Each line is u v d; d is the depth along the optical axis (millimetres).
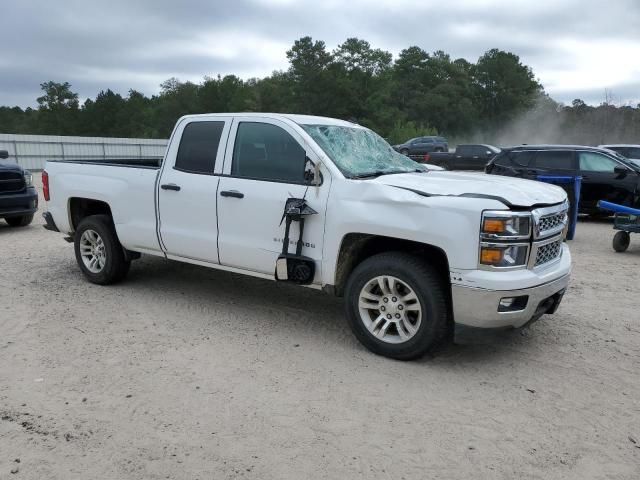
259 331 5082
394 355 4402
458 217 3979
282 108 93812
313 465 3080
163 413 3602
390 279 4320
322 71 90938
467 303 4008
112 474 2982
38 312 5512
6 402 3719
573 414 3672
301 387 3979
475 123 108938
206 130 5410
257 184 4945
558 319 5531
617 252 9117
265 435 3365
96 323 5227
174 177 5508
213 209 5215
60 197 6613
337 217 4477
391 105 103062
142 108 118688
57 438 3307
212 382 4043
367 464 3096
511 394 3932
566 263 4641
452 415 3629
